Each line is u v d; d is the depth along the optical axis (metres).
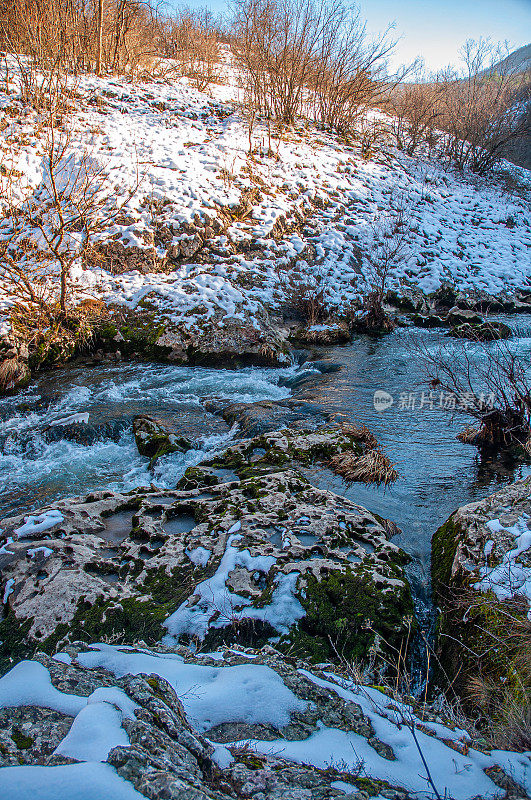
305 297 12.79
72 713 1.80
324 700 2.26
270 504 4.89
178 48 22.22
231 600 3.71
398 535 5.00
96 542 4.46
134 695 1.91
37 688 1.93
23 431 7.72
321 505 4.93
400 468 6.44
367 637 3.60
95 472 6.92
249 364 10.72
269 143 16.16
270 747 1.93
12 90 15.22
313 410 8.20
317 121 20.16
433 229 16.64
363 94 19.91
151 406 8.63
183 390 9.34
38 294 10.23
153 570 4.11
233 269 12.55
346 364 10.56
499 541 4.09
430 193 18.52
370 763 1.90
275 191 14.99
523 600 3.49
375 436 7.36
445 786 1.84
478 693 3.02
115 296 11.15
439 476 6.26
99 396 8.92
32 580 3.93
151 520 4.75
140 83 18.78
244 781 1.67
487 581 3.78
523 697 2.76
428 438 7.32
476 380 9.28
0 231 11.14
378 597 3.84
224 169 14.46
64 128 14.17
